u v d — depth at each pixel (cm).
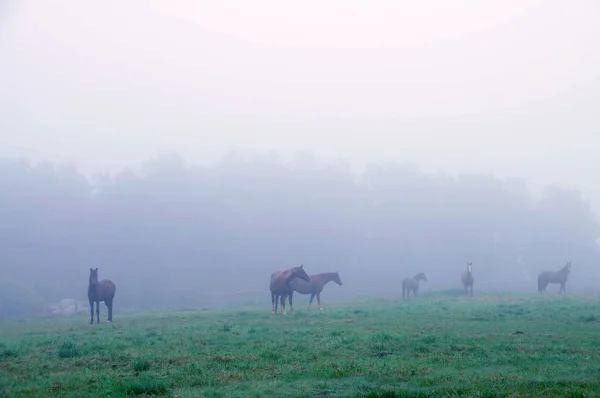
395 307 3716
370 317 2808
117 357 1548
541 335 1900
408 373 1254
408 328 2181
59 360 1541
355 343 1728
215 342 1833
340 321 2612
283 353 1546
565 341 1748
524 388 1066
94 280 3225
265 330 2216
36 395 1092
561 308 3177
